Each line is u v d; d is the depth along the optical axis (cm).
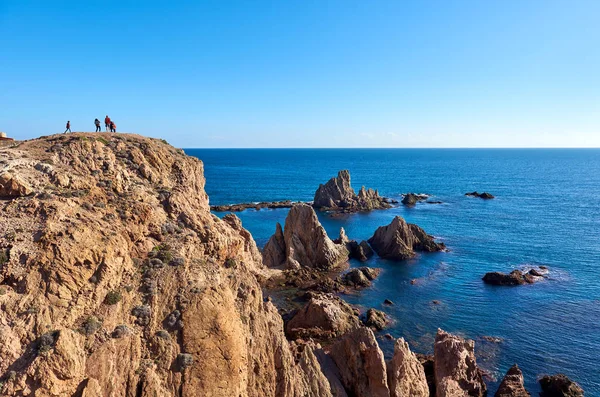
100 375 1873
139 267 2472
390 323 5228
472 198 16688
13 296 1880
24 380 1669
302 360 2975
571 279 6950
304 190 18950
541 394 3825
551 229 10775
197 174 3997
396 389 3039
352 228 11169
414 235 8919
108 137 3541
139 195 2923
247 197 16600
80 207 2494
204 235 2995
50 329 1869
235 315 2498
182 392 2030
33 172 2609
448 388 3269
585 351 4550
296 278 6750
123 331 2069
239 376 2252
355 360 3222
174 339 2181
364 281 6669
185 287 2439
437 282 6819
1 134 3688
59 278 2008
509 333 4969
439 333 3994
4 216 2184
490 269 7519
